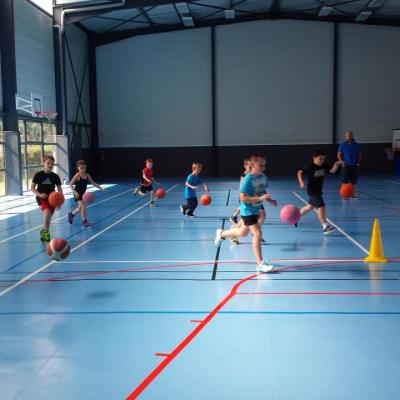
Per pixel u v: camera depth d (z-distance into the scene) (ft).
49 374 11.44
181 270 21.06
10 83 55.11
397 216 35.68
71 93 77.30
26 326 14.57
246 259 22.90
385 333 13.52
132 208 43.27
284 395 10.23
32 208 44.73
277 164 86.38
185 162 87.92
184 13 75.66
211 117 86.84
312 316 14.93
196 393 10.39
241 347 12.71
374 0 69.41
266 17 84.02
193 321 14.70
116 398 10.27
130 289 18.30
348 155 46.06
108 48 87.15
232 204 44.98
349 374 11.12
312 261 22.21
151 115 87.71
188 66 86.38
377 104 83.87
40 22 65.16
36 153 65.41
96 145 88.53
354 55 83.51
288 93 85.20
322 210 28.55
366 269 20.62
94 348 12.87
